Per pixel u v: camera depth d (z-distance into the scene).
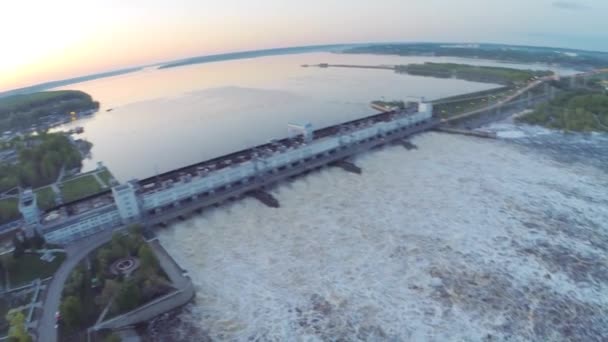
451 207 146.62
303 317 97.69
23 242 117.62
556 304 97.81
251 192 165.88
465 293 102.88
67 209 143.25
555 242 122.44
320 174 185.62
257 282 110.88
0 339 87.75
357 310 99.00
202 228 141.12
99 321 93.19
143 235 133.50
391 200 154.75
